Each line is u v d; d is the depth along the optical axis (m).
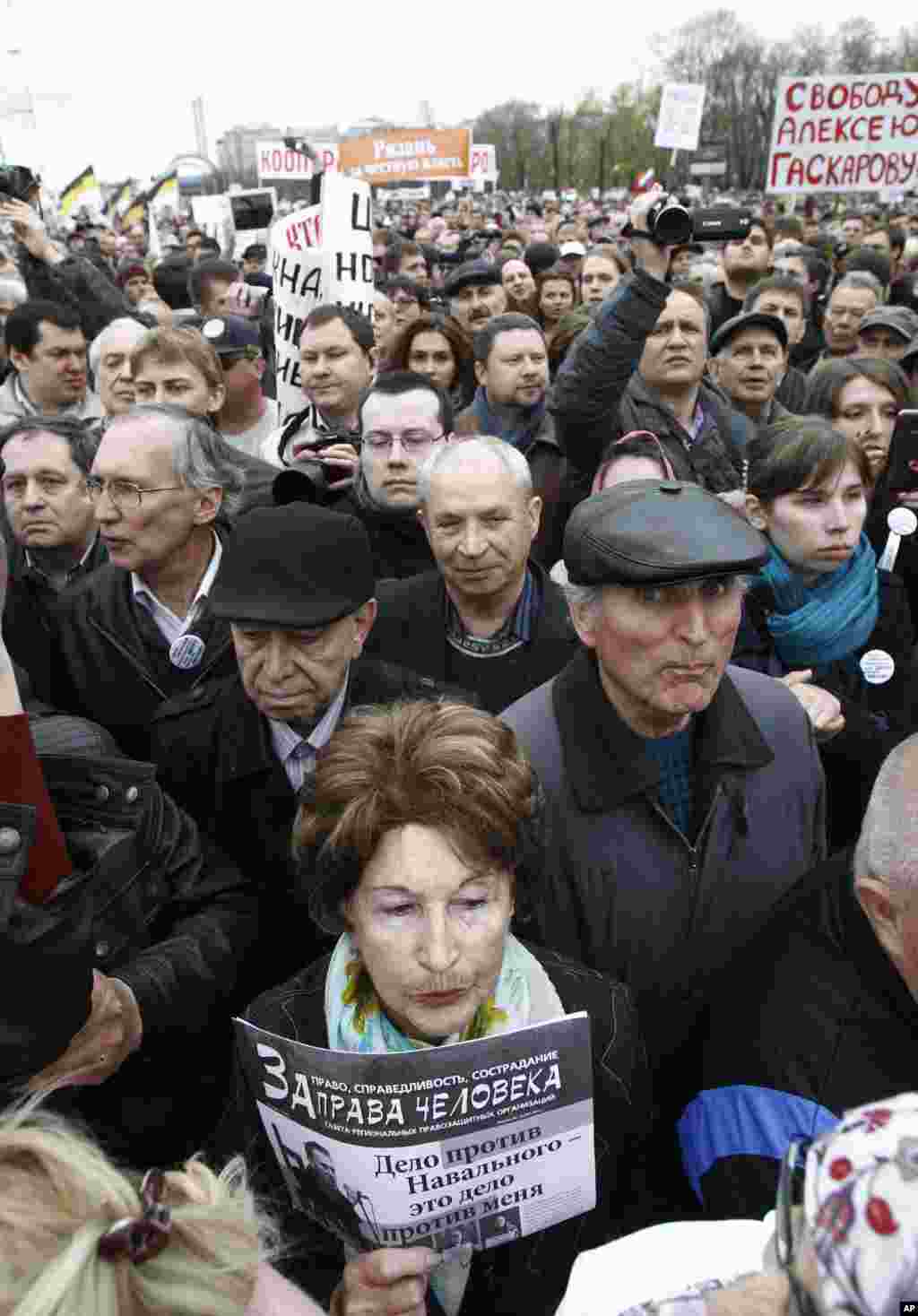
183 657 2.64
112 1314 0.74
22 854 1.24
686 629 1.66
